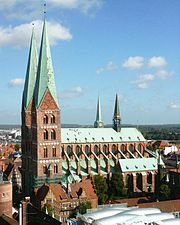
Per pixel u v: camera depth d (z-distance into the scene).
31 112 173.12
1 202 110.81
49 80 168.00
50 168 163.12
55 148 166.88
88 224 85.81
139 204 125.19
